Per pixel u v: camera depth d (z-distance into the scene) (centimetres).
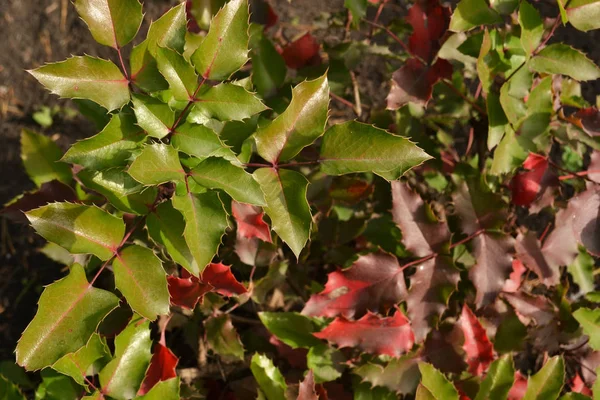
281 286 84
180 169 55
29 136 73
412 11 69
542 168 70
